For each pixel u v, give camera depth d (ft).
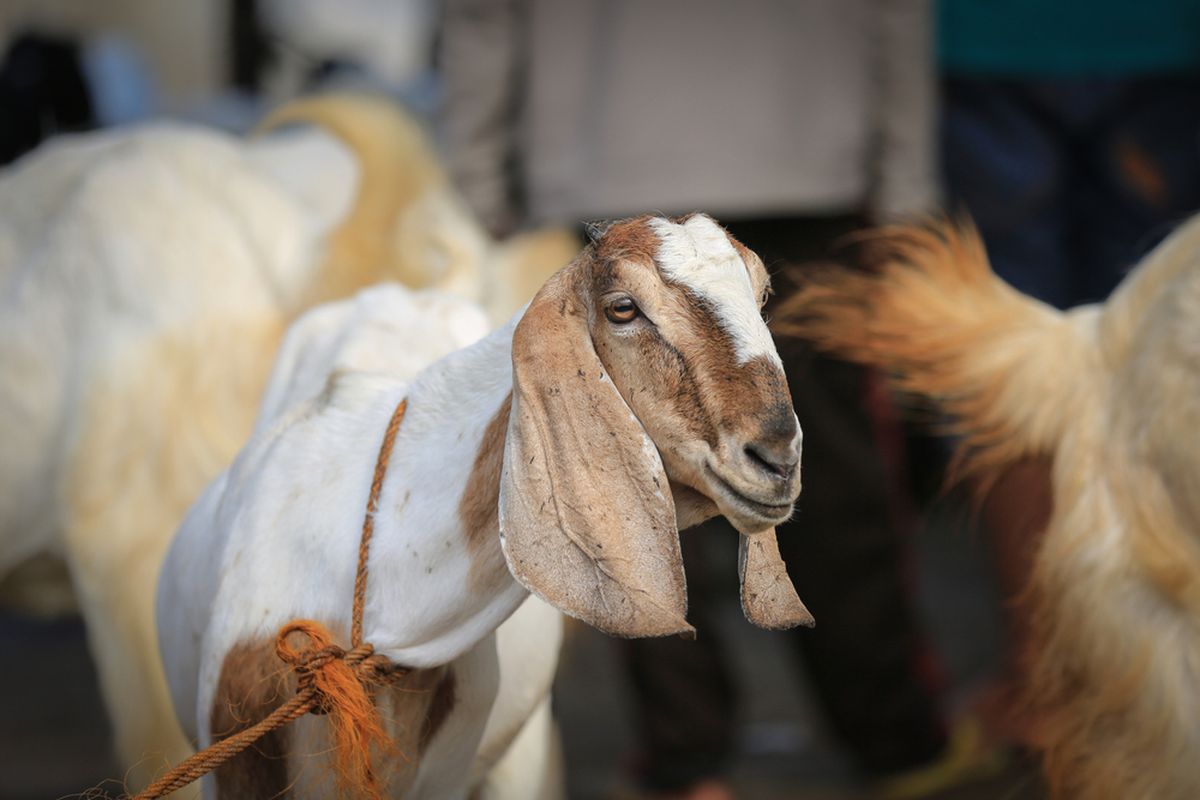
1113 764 13.62
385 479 11.21
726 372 9.53
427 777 11.91
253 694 11.42
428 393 11.28
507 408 10.61
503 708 12.86
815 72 18.69
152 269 17.08
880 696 20.10
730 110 18.62
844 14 18.67
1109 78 23.66
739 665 26.66
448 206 18.31
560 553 9.77
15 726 23.94
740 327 9.59
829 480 19.24
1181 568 13.21
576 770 22.35
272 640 11.44
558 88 19.03
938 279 15.14
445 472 10.85
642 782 20.04
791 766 22.21
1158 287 13.98
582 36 18.92
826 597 19.72
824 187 18.76
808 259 19.21
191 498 16.60
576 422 9.79
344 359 12.89
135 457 16.57
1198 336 13.39
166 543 16.47
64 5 40.91
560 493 9.79
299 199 18.99
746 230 19.26
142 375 16.65
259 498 11.99
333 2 35.70
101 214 17.38
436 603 10.80
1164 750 13.34
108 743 23.15
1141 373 13.75
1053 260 24.45
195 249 17.19
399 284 15.61
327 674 10.73
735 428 9.46
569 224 19.52
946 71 23.80
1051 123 23.86
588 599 9.69
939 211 17.48
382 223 17.31
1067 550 13.84
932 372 15.01
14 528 17.87
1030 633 14.64
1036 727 14.37
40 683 26.21
